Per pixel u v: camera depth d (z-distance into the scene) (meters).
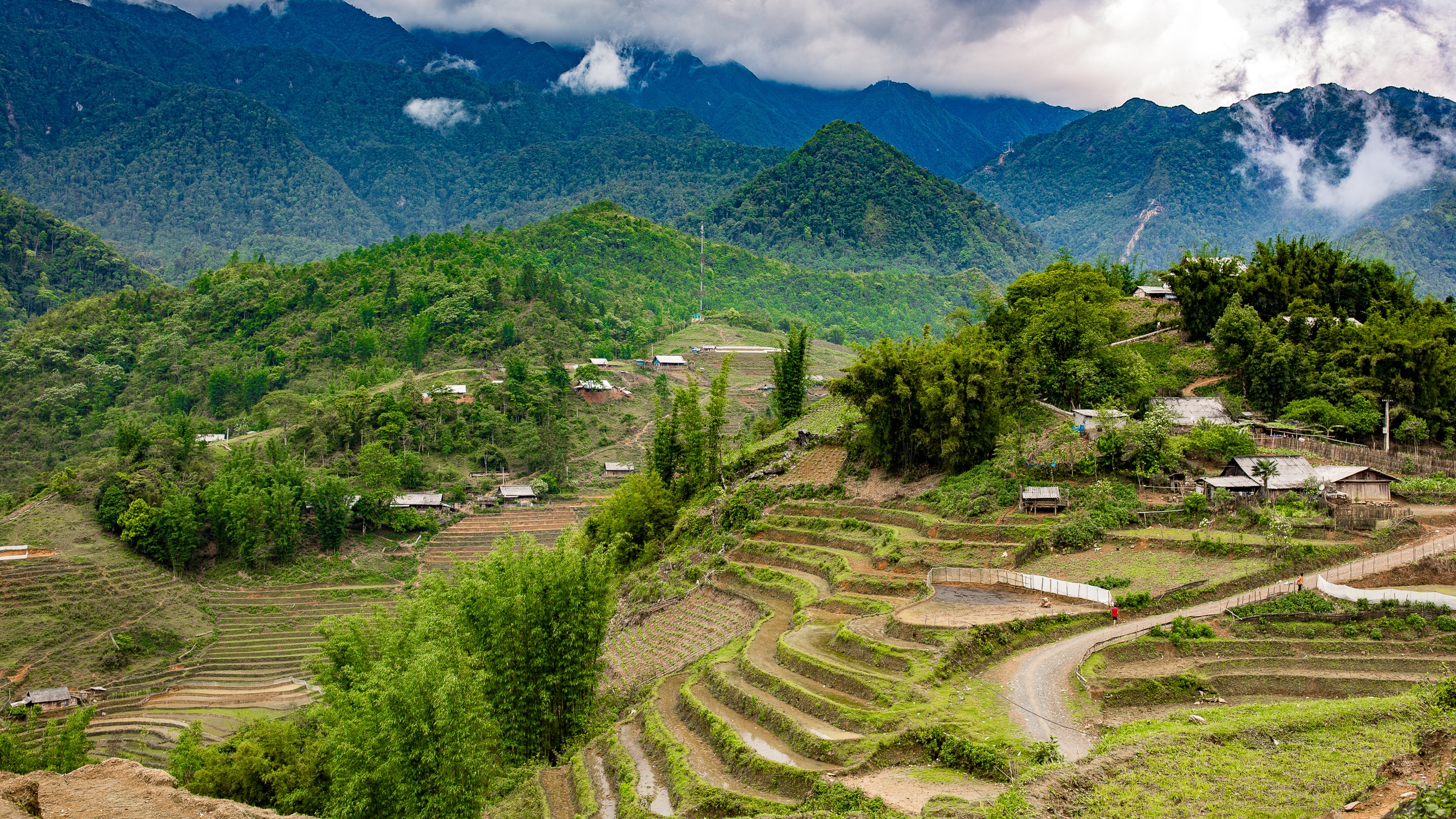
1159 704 53.84
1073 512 81.19
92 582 129.62
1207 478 81.56
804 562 88.00
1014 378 102.81
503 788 60.66
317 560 151.62
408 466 176.25
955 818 38.94
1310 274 119.69
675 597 93.94
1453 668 54.28
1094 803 37.62
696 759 54.62
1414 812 28.83
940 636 60.56
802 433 121.06
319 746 67.19
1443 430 94.06
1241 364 106.00
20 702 107.56
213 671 119.81
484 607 65.00
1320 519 73.06
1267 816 36.06
